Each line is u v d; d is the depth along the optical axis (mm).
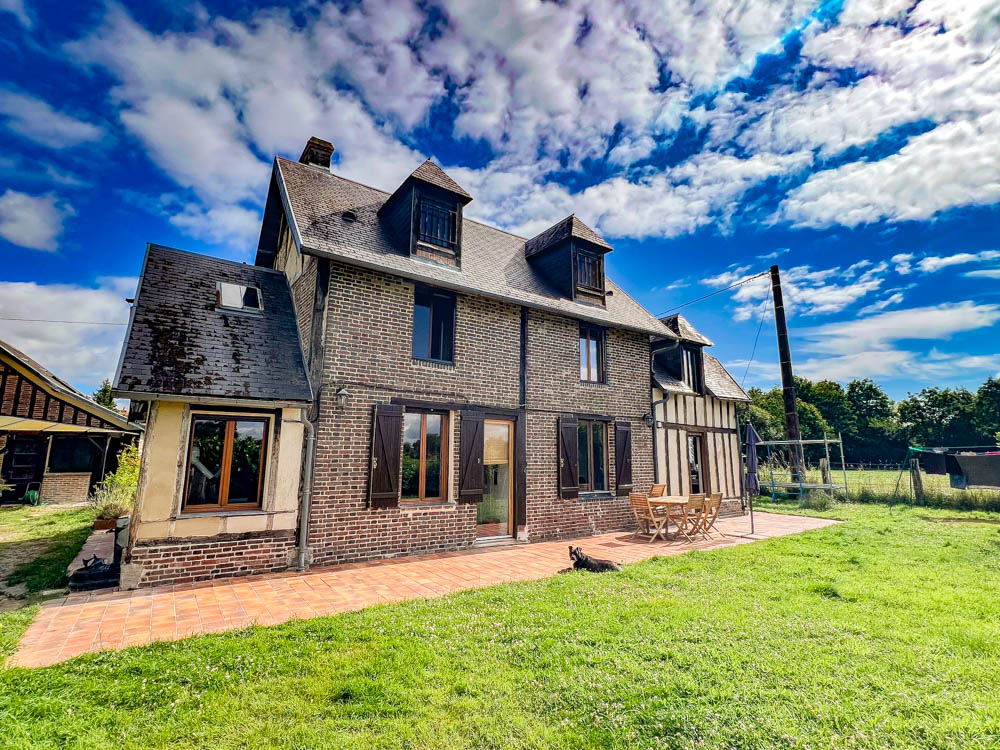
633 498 10156
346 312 7848
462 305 9344
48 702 2990
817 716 2848
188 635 4273
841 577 6242
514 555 8156
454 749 2568
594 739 2631
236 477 6836
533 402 10117
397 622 4504
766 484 19000
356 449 7633
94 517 11625
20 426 9086
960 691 3184
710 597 5352
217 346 7219
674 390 13062
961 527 10859
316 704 3008
